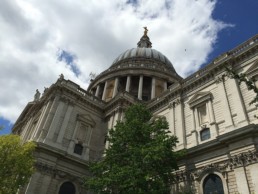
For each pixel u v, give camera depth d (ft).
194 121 109.70
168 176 78.89
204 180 90.07
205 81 115.34
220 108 101.04
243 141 82.58
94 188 79.25
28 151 96.94
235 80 100.53
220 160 87.71
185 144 106.32
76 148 129.08
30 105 174.70
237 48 109.29
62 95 136.67
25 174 92.22
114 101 148.56
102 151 133.90
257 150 78.07
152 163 73.97
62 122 128.67
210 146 91.76
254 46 100.32
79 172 120.98
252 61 100.07
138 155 74.84
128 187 71.26
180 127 113.19
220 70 109.19
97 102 152.87
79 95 142.82
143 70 207.31
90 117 143.95
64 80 142.41
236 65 105.60
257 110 87.76
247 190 75.10
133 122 85.66
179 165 99.96
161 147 73.20
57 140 121.60
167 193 71.92
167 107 129.08
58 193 109.81
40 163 108.88
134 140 83.15
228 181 82.58
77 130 134.31
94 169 82.79
